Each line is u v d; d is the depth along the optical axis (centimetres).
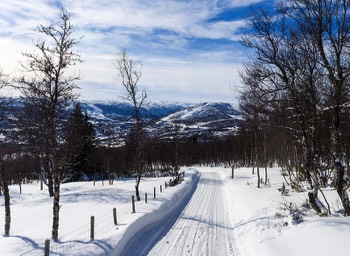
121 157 5656
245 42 1377
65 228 1614
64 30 1312
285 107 1436
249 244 1239
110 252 1130
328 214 1275
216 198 2666
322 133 1398
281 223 1295
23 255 1132
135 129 2453
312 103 1277
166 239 1421
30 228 1691
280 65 1320
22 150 2725
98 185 4162
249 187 2702
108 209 2080
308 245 968
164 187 3228
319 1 1160
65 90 1353
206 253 1219
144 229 1584
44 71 1287
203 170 6612
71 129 1400
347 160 1388
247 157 6278
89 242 1230
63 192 3641
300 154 2123
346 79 1176
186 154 9231
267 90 1390
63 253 1111
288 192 2053
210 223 1742
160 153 7462
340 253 841
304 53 1223
